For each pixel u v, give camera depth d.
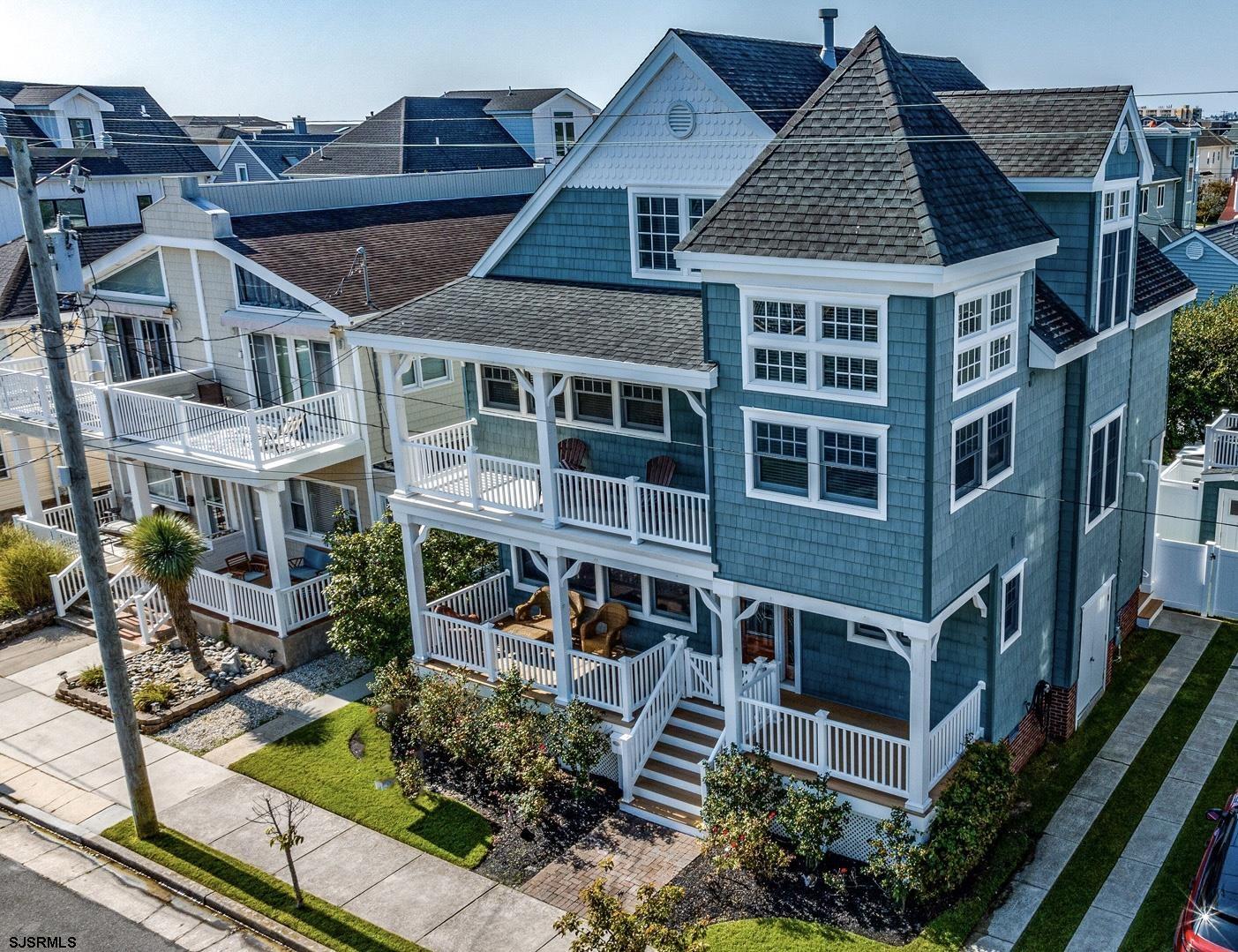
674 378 15.86
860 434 14.45
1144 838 15.98
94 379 29.34
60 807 18.22
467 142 47.66
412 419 24.53
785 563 15.67
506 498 19.30
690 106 17.73
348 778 18.44
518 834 16.81
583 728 17.36
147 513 25.50
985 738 16.69
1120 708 19.64
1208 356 29.05
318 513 25.58
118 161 43.03
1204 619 22.75
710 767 16.58
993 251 14.02
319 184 28.19
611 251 19.44
